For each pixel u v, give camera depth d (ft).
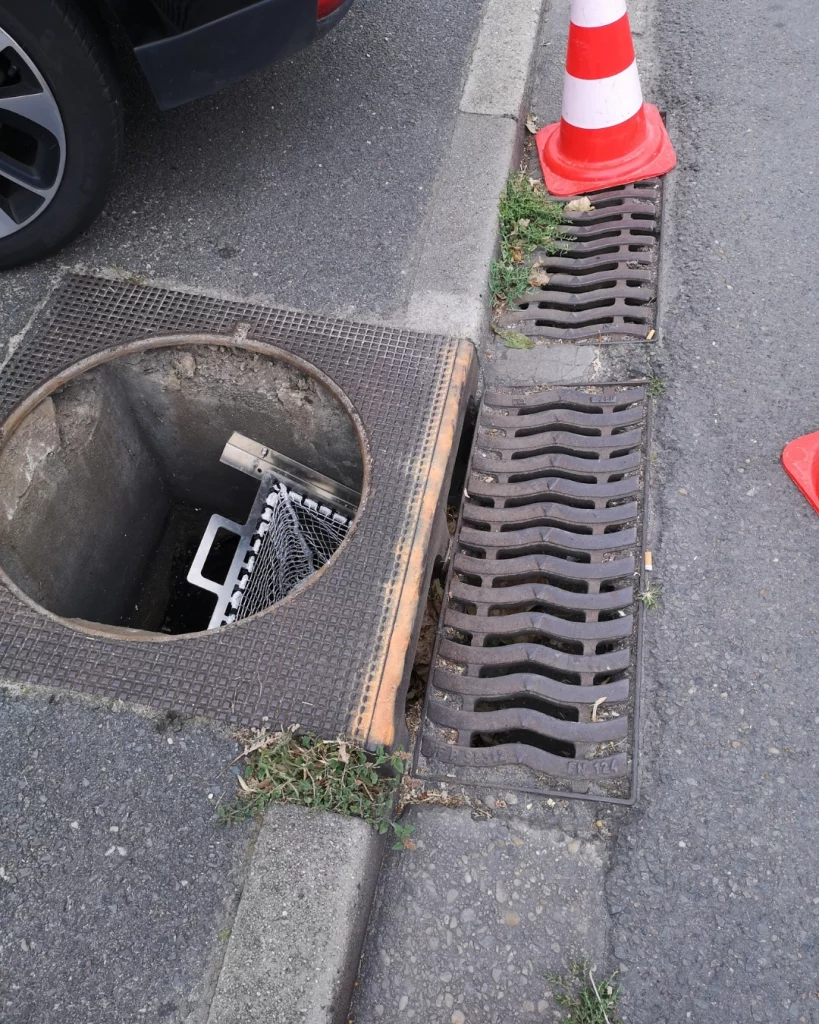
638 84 10.48
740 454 8.50
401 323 8.98
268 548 8.77
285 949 5.73
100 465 9.23
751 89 11.80
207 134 10.75
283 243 9.66
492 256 9.72
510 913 6.30
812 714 7.03
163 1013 5.57
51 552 8.61
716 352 9.22
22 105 7.97
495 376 9.31
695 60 12.26
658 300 9.68
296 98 11.18
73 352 8.66
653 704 7.14
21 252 9.14
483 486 8.57
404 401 8.32
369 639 6.88
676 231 10.27
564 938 6.20
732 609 7.59
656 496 8.27
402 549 7.33
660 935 6.19
